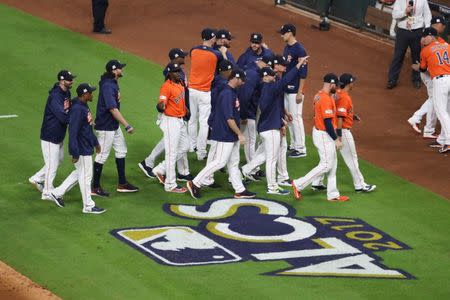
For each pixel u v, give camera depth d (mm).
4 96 68000
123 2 88750
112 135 52625
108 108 51594
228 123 52219
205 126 59000
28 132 62062
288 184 56531
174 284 43750
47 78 71812
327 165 53781
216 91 53406
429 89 65062
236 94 52656
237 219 51438
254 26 85562
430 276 46375
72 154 49281
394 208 54594
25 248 46781
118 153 53469
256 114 56562
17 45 77750
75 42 79625
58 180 55281
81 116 49188
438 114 63344
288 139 64750
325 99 53094
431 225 52625
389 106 71750
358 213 53469
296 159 61281
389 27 83562
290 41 59438
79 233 48625
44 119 51031
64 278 44000
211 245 48062
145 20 85625
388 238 50469
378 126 68062
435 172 60375
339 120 53844
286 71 59562
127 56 77500
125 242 47812
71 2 88625
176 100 53375
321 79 75562
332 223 51812
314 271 45938
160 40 81500
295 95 60219
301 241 49219
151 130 63906
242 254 47281
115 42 80438
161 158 59344
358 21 85875
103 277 44188
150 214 51375
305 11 89375
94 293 42688
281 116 54719
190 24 85312
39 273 44406
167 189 54500
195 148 61031
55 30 82000
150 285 43562
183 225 50250
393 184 58156
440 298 44094
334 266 46594
